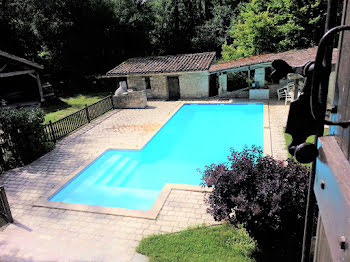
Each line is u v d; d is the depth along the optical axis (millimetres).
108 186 9180
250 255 5289
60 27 20297
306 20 18453
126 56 23812
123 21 22000
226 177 5320
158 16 24578
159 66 18844
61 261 5477
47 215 7277
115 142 11883
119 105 17219
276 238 5246
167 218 6766
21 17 20625
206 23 26000
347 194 1142
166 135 13594
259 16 19578
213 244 5684
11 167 10055
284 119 13227
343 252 1177
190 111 16859
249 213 4781
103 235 6355
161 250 5660
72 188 9062
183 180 9656
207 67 17094
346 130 1376
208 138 13000
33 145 10375
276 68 1596
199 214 6816
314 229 4613
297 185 4859
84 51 22312
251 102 16547
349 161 1311
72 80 23562
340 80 1543
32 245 6047
